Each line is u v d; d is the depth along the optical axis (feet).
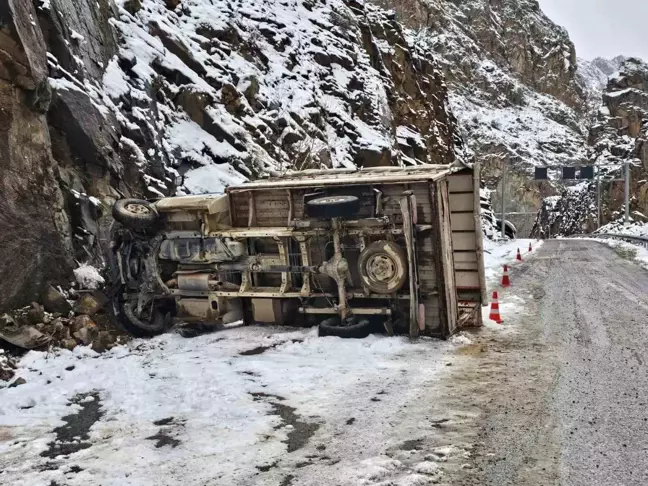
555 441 16.96
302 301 31.04
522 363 24.98
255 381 22.84
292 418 19.10
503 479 14.75
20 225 26.73
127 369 24.43
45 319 26.84
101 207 33.88
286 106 68.69
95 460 16.38
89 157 33.91
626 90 322.34
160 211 31.45
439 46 536.83
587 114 638.53
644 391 21.09
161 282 31.01
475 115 480.23
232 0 79.66
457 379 22.84
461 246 33.68
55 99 32.27
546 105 558.56
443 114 143.95
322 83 82.38
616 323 33.01
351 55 94.89
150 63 49.47
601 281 53.52
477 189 32.53
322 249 30.50
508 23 638.94
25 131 28.12
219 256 30.91
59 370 24.18
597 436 17.25
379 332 30.37
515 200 380.58
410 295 28.50
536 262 77.92
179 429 18.42
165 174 42.88
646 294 43.91
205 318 31.30
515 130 481.87
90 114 34.71
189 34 61.67
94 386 22.63
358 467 15.51
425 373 23.62
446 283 28.94
